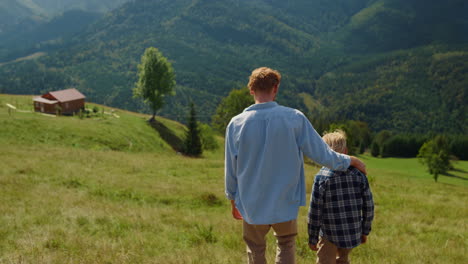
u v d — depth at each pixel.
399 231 9.20
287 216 2.48
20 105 61.75
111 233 6.57
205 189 14.85
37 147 25.86
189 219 8.77
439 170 64.75
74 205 9.18
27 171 14.80
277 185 2.45
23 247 5.08
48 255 4.60
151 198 12.57
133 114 74.62
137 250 5.32
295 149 2.45
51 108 60.47
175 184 15.75
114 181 14.47
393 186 19.86
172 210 10.50
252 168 2.49
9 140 34.19
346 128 51.44
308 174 20.31
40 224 6.80
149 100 66.19
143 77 64.56
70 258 4.55
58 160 19.28
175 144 59.47
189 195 13.43
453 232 9.15
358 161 3.16
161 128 64.81
